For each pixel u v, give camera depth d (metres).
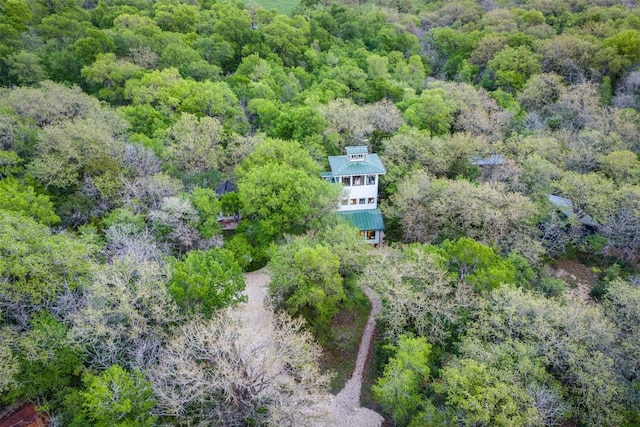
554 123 78.62
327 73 89.19
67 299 35.78
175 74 75.31
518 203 52.22
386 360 41.22
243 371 32.31
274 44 99.12
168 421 31.91
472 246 43.38
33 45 81.69
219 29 98.62
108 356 33.75
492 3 139.38
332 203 51.34
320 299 39.72
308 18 118.88
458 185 54.25
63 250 36.91
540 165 59.16
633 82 83.19
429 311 39.41
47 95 62.69
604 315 40.91
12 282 35.09
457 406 31.61
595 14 108.06
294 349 33.91
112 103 73.25
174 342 32.09
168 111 68.88
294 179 51.47
